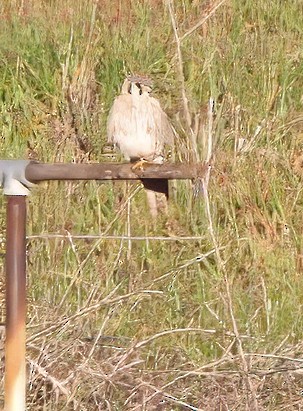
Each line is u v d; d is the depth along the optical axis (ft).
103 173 20.33
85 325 29.81
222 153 38.83
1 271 31.71
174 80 42.57
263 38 46.85
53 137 41.09
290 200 38.86
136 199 36.50
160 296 32.55
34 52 45.98
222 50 45.83
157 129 31.96
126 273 33.09
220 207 37.24
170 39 46.73
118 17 47.44
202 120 38.06
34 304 30.94
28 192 20.08
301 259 36.17
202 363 29.76
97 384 27.61
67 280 32.94
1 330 28.60
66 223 35.86
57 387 27.43
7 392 20.38
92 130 41.52
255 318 32.63
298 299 34.32
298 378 29.27
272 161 39.75
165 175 20.81
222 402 27.73
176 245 35.37
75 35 46.62
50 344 28.35
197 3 49.03
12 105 43.32
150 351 30.42
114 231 35.58
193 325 32.14
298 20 49.52
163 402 27.96
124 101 31.94
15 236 19.94
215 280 33.88
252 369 28.50
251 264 35.06
